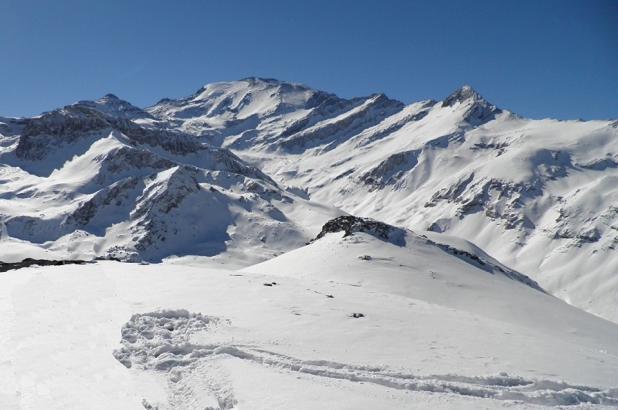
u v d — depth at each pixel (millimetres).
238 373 16797
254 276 39375
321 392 15555
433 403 15680
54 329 20500
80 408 13695
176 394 15367
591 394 18078
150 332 20859
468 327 28438
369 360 19500
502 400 16766
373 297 35781
